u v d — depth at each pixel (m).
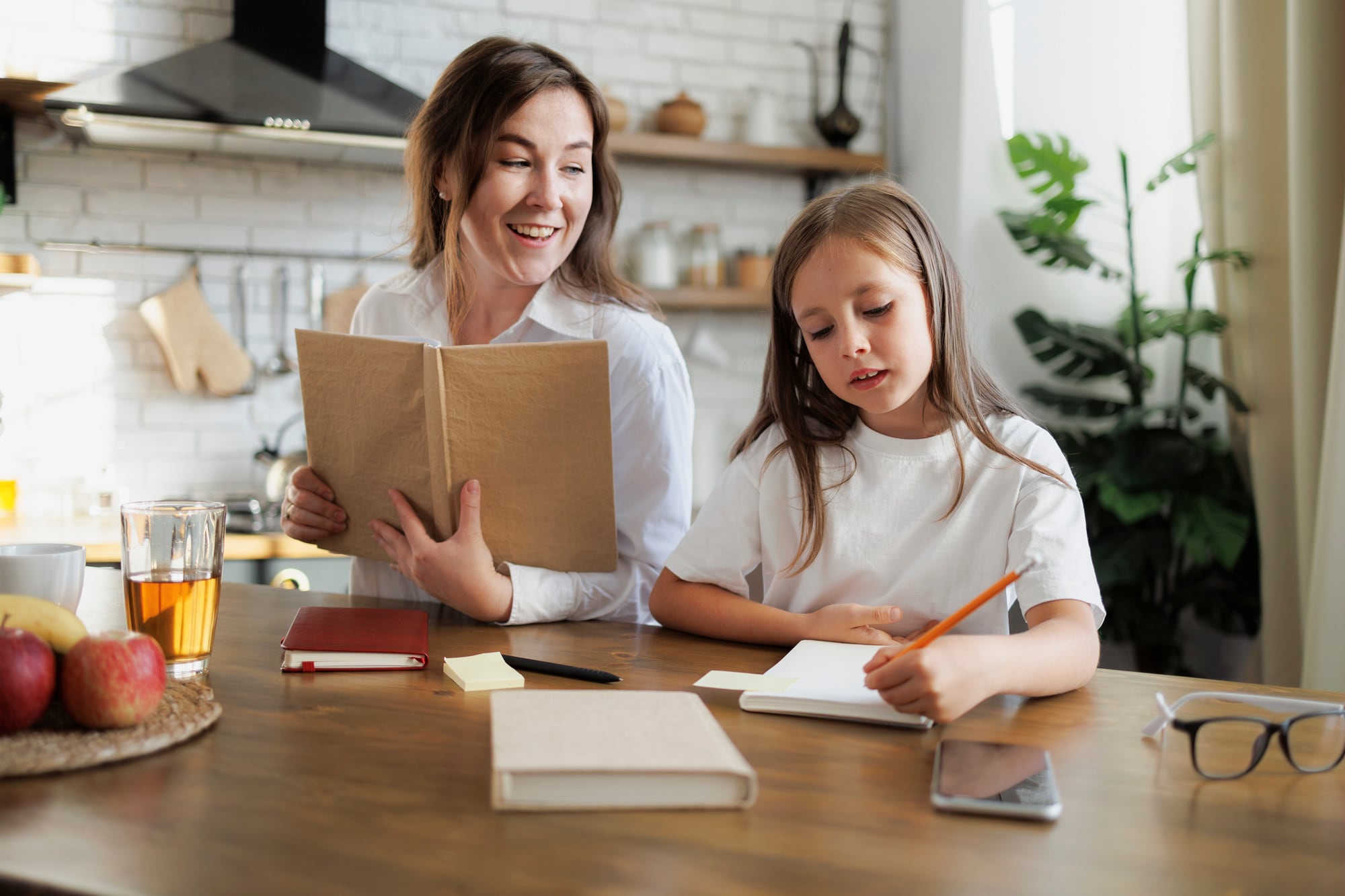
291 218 3.12
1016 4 3.19
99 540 2.52
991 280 3.25
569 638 1.11
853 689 0.85
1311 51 2.22
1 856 0.56
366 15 3.17
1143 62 3.20
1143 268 3.22
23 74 2.58
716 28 3.54
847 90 3.66
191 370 3.00
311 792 0.66
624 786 0.64
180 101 2.61
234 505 2.94
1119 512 2.63
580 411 1.09
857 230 1.02
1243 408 2.57
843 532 1.15
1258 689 0.94
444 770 0.70
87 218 2.95
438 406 1.08
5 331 2.91
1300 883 0.55
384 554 1.20
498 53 1.27
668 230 3.37
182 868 0.55
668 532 1.34
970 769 0.69
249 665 0.96
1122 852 0.59
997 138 3.27
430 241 1.46
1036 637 0.88
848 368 1.03
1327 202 2.23
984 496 1.12
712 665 1.00
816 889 0.54
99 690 0.72
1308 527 2.28
